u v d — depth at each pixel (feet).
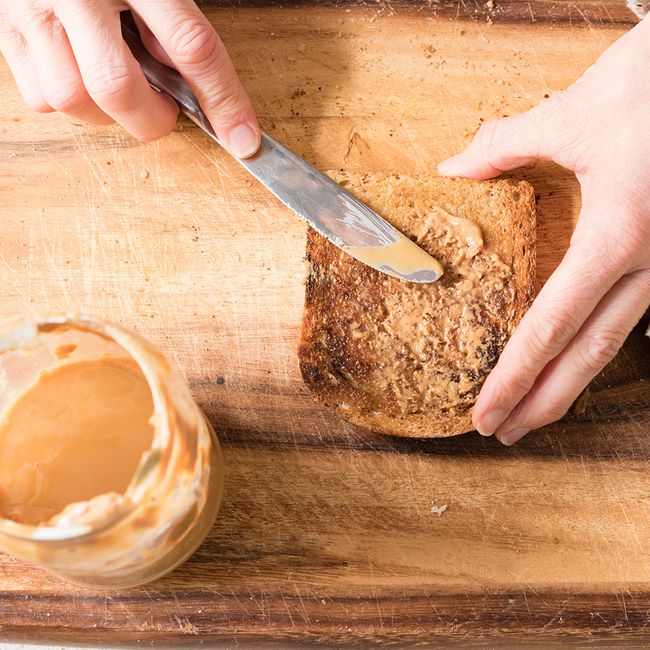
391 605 2.18
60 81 2.19
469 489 2.22
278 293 2.28
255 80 2.35
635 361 2.26
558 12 2.36
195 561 2.19
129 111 2.17
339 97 2.34
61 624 2.18
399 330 2.20
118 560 1.90
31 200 2.32
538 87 2.34
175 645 2.20
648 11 2.35
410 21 2.36
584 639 2.18
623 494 2.22
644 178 2.14
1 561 2.19
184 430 1.89
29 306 2.29
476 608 2.18
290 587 2.19
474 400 2.19
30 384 2.01
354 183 2.25
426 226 2.22
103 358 2.02
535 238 2.24
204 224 2.30
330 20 2.36
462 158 2.26
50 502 1.97
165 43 2.15
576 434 2.23
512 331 2.20
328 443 2.23
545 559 2.20
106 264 2.30
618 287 2.17
